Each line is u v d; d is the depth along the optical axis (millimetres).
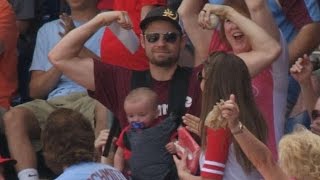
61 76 26281
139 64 23703
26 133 24484
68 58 21328
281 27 23656
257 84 20172
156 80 20953
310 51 23359
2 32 25844
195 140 18797
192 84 20672
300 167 13953
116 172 16719
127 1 24594
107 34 24125
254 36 19797
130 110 19953
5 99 25969
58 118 16500
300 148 14023
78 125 16484
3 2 26062
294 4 23328
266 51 19719
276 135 20156
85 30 21281
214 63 17328
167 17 20859
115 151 20953
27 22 28219
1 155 24781
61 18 25047
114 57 23922
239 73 17188
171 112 20406
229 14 20125
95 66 21359
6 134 24500
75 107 24969
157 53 20812
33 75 26609
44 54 26672
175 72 20984
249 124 17000
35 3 28250
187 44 22594
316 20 23250
